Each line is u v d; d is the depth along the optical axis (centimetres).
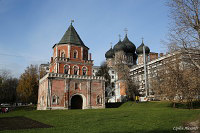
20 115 3167
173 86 3334
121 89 8031
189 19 2023
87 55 5675
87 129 1518
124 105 5416
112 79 9875
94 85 5072
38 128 1691
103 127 1589
